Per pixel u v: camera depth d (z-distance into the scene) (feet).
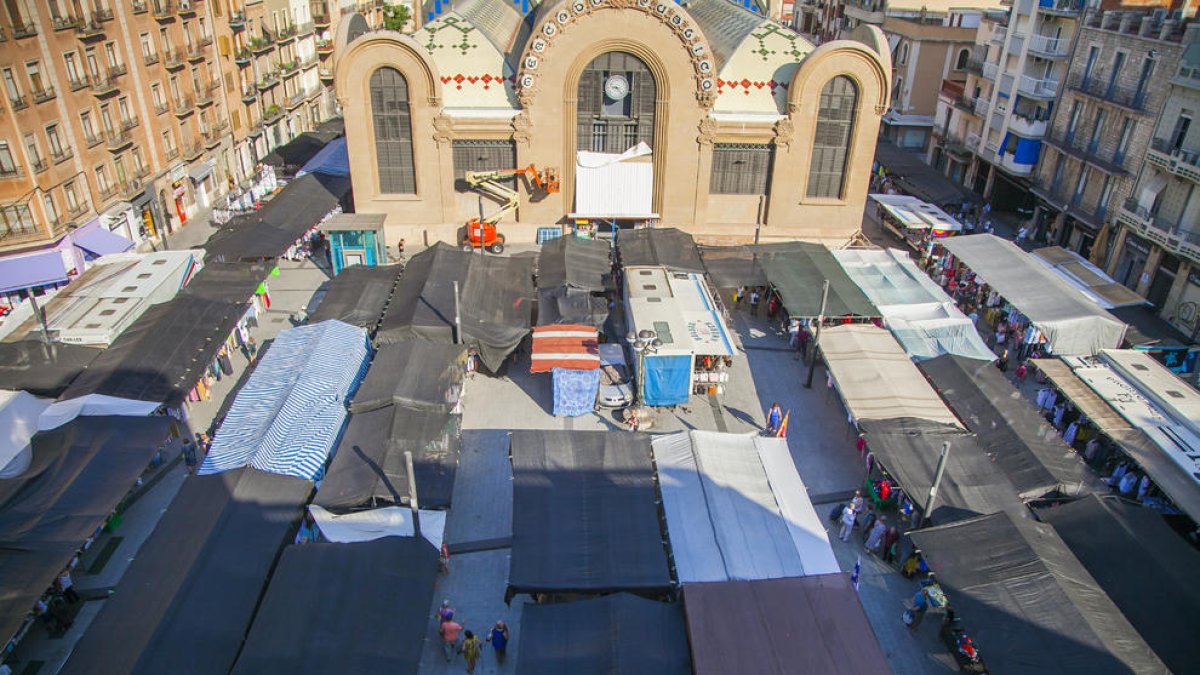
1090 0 157.99
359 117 152.97
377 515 83.41
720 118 155.84
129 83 155.53
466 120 154.40
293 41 242.37
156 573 73.56
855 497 94.32
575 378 111.45
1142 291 143.02
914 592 86.58
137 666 63.93
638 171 159.74
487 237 158.92
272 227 153.07
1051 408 115.14
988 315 141.49
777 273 138.92
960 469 91.35
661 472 88.99
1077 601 71.31
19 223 128.98
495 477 101.96
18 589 72.43
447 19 159.74
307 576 73.31
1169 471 93.40
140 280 128.77
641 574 76.13
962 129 208.33
